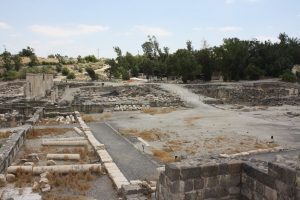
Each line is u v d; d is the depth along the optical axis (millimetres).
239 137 36188
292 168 12406
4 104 54500
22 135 30516
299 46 126812
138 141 33406
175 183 14039
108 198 17953
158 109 60062
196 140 34656
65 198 17656
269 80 101875
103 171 22484
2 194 17672
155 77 127938
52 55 197500
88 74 128625
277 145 32344
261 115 53312
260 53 111188
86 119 48000
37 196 17297
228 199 14820
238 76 106000
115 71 129000
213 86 90062
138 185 18156
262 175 13703
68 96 78125
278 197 12859
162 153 28312
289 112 55844
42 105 56344
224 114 54094
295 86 88125
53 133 36031
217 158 15922
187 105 64188
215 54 108562
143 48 144375
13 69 136000
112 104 60031
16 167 21672
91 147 29844
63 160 25500
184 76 101250
